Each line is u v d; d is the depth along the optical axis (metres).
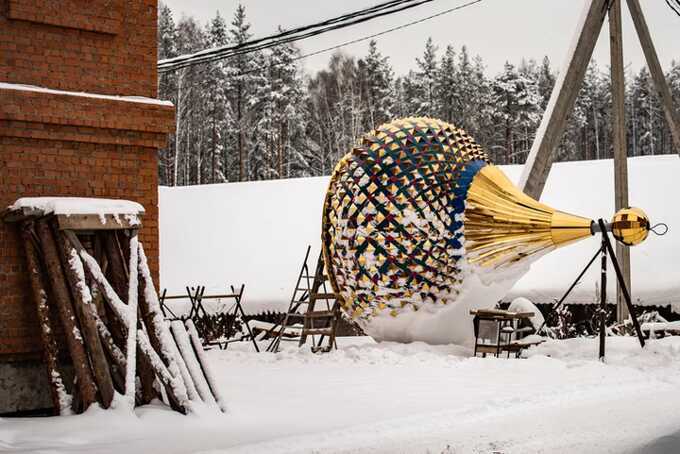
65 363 10.13
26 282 9.98
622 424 8.77
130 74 10.96
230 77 61.19
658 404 10.09
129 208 9.88
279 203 32.03
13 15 10.08
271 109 58.75
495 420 9.13
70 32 10.57
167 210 31.67
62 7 10.41
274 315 23.75
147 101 10.82
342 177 16.62
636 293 22.58
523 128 68.12
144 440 8.20
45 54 10.38
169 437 8.35
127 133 10.74
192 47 64.56
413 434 8.39
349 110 67.12
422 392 11.20
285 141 60.16
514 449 7.66
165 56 61.16
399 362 14.54
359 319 16.97
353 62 68.94
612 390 11.26
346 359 15.19
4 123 9.91
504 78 67.62
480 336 15.60
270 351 17.25
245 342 19.66
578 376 12.55
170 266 27.16
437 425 8.86
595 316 21.61
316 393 11.14
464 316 16.19
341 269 16.61
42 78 10.35
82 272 9.48
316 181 34.50
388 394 11.04
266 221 30.41
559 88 19.92
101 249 10.16
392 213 15.80
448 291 15.91
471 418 9.27
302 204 31.80
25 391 9.98
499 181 16.05
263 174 59.59
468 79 70.38
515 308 18.28
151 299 9.83
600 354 14.17
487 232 15.60
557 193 30.72
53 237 9.66
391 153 16.08
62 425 8.64
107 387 9.18
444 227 15.69
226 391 11.26
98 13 10.66
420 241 15.73
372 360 14.83
